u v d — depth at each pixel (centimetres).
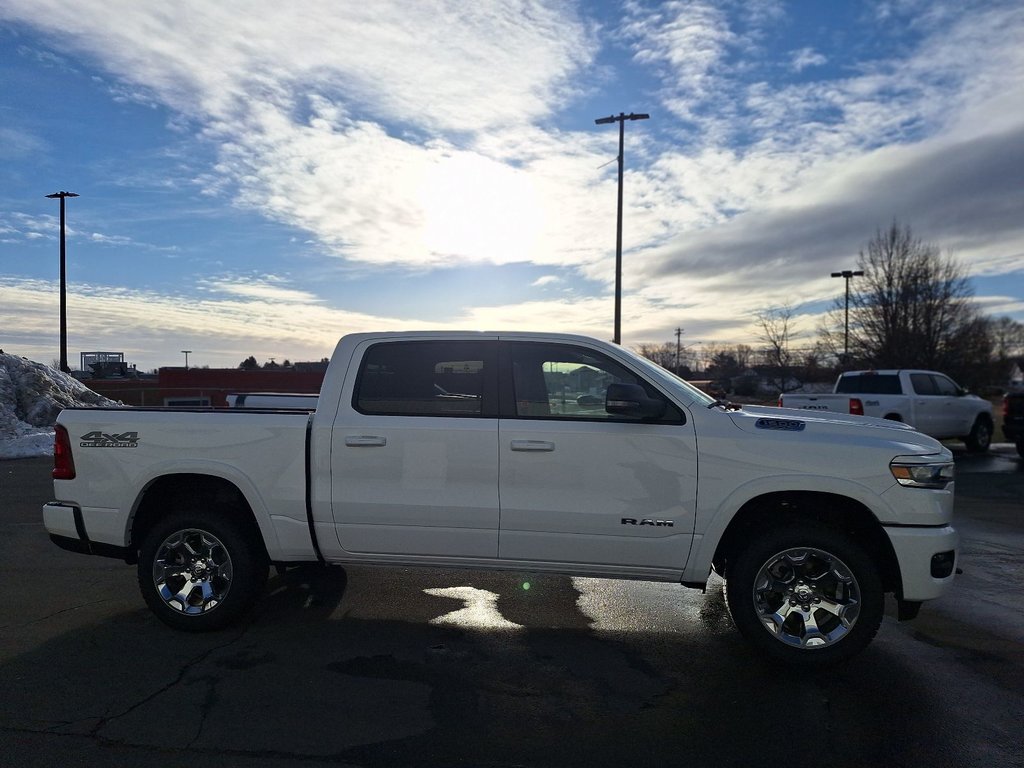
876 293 3259
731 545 450
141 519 507
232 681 407
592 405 460
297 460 473
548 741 345
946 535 416
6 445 1521
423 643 470
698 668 434
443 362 476
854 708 381
